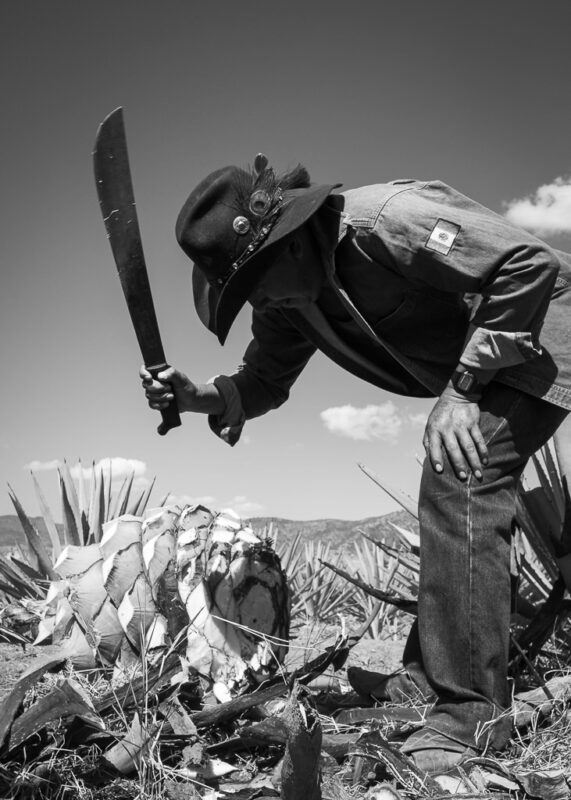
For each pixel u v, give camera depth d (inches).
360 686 93.7
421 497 82.7
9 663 116.1
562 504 124.8
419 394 101.7
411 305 88.4
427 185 85.8
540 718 83.1
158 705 73.1
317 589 204.1
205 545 89.4
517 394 83.5
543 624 97.5
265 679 85.4
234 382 107.3
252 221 86.7
